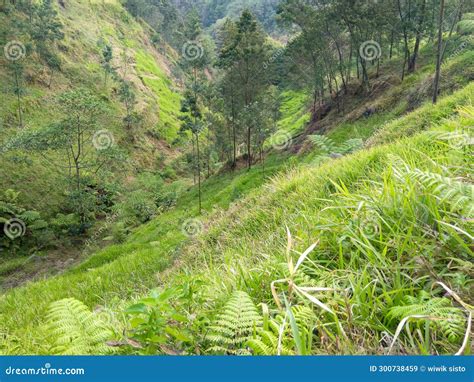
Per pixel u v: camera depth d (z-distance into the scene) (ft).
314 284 7.45
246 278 8.96
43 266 111.65
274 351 5.81
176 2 592.19
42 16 216.95
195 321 6.71
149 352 6.12
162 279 23.53
